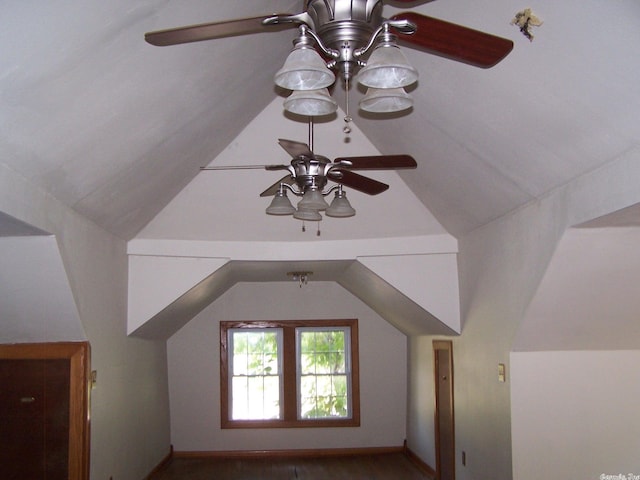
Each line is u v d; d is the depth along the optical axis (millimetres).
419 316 6555
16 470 4469
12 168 3002
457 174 4574
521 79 3031
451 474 6262
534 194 4074
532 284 4230
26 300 4145
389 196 5633
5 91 2377
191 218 5707
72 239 4086
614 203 3162
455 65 3270
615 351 4770
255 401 8500
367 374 8547
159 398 7645
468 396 5703
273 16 2271
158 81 3131
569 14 2459
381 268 6023
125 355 5770
